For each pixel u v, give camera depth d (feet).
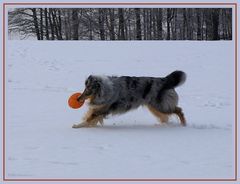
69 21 169.48
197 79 71.87
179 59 89.25
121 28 166.71
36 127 39.42
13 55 86.53
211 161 30.22
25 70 74.33
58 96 55.83
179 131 39.24
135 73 75.92
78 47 99.96
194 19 169.07
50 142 34.19
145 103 42.91
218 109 51.06
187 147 33.60
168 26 167.22
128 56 91.35
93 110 40.81
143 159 30.35
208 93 61.36
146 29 172.45
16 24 168.66
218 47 102.06
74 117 44.32
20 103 50.70
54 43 104.37
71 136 36.29
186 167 28.89
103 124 42.14
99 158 30.40
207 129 40.40
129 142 34.73
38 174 27.22
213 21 159.74
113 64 83.10
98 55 91.61
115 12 167.02
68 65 80.48
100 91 40.57
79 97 40.83
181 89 63.98
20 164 28.91
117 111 41.86
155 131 39.06
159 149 32.94
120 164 29.19
